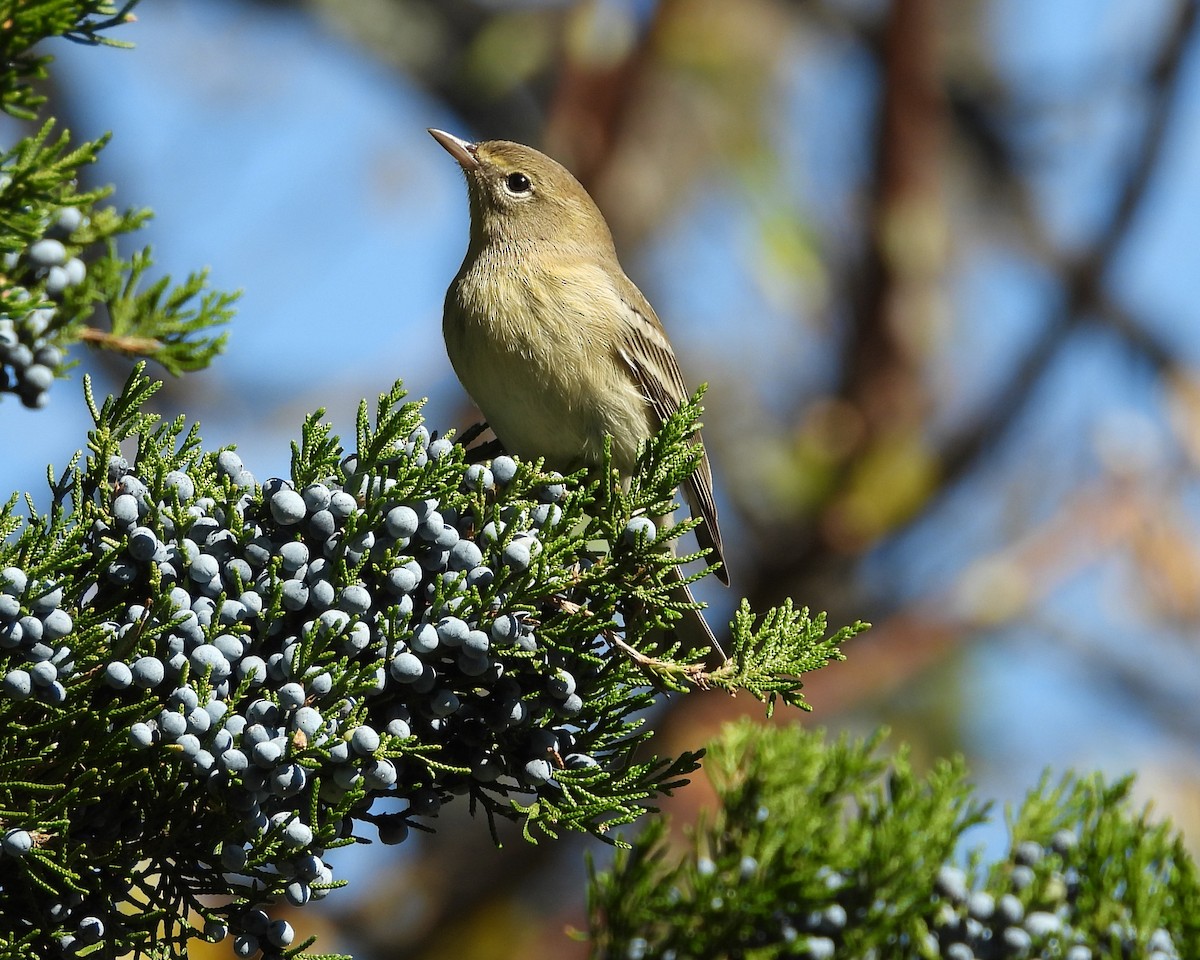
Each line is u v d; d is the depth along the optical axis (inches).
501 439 403.2
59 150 251.9
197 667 222.7
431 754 247.1
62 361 293.4
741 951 286.8
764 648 254.4
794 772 304.5
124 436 241.4
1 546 222.8
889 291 743.7
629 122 708.0
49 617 218.4
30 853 214.1
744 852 296.0
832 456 697.0
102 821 227.8
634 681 254.1
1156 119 706.2
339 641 231.6
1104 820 296.7
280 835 221.3
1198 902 287.4
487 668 240.7
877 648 636.7
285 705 220.5
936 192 772.6
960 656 692.1
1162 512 689.6
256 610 229.0
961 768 307.3
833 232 813.9
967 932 287.3
